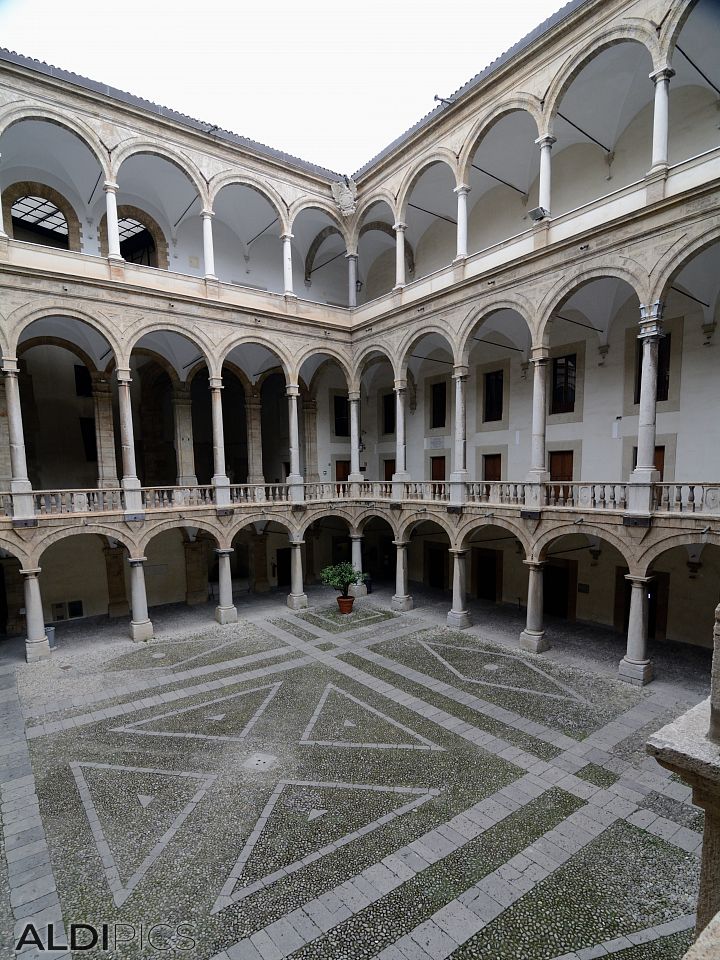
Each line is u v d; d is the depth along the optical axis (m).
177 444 26.14
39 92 18.20
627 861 9.03
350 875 8.81
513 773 11.60
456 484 21.45
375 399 32.47
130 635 21.55
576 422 21.70
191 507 22.12
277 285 28.73
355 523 27.02
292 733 13.48
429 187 24.64
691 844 9.43
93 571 24.47
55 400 25.41
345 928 7.82
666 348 18.64
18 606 22.39
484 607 25.20
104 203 22.78
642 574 15.81
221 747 12.88
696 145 17.11
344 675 17.12
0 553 22.08
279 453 32.97
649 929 7.73
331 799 10.81
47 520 18.98
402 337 23.80
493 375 25.19
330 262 30.62
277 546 30.38
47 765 12.23
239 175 23.17
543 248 17.52
